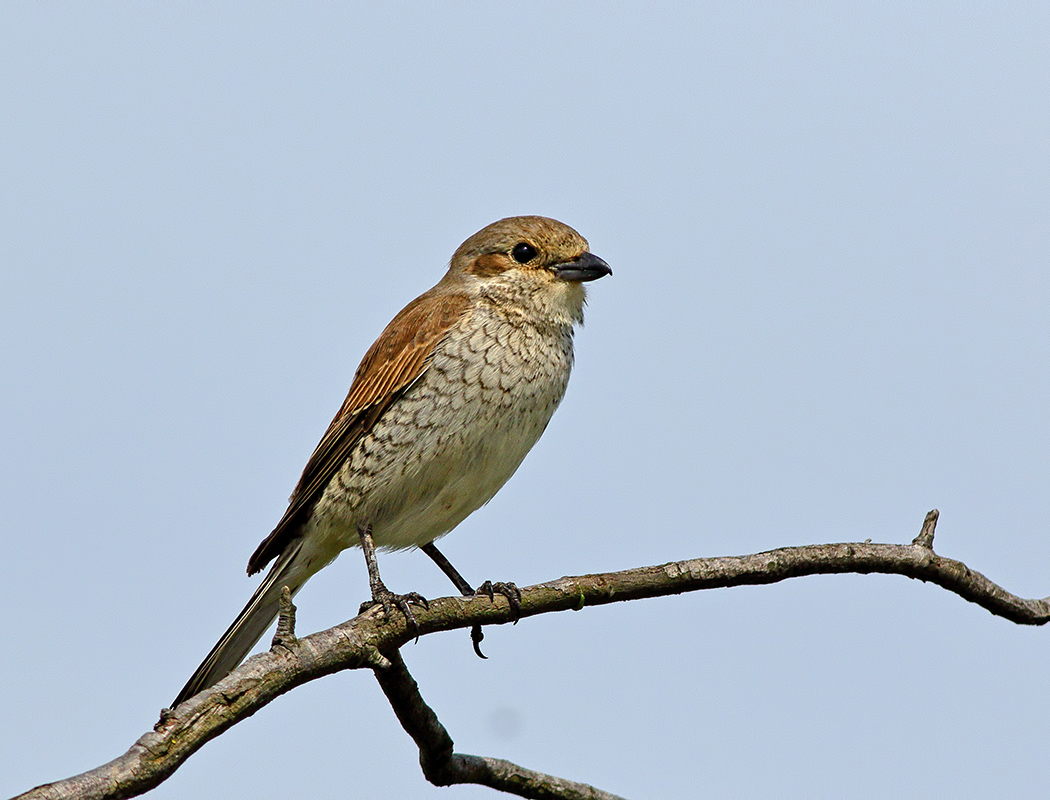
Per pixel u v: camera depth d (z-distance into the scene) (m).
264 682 7.00
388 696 8.16
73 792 6.09
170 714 6.59
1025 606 9.06
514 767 8.95
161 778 6.40
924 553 8.83
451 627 8.46
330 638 7.53
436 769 8.62
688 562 8.70
